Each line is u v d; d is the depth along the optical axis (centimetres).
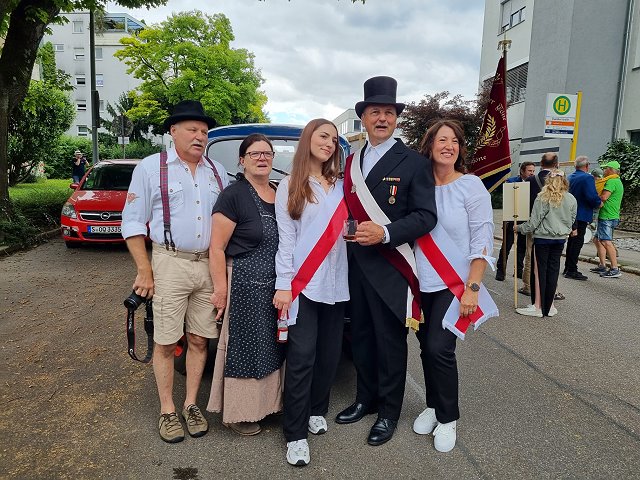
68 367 380
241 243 272
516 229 584
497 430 304
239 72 2798
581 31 1488
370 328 298
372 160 276
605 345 465
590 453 280
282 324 268
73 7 981
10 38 865
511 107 1964
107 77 4478
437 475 256
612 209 762
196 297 286
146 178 268
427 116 2098
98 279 662
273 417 313
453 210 271
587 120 1502
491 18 2095
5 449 268
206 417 311
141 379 361
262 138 274
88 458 262
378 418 292
